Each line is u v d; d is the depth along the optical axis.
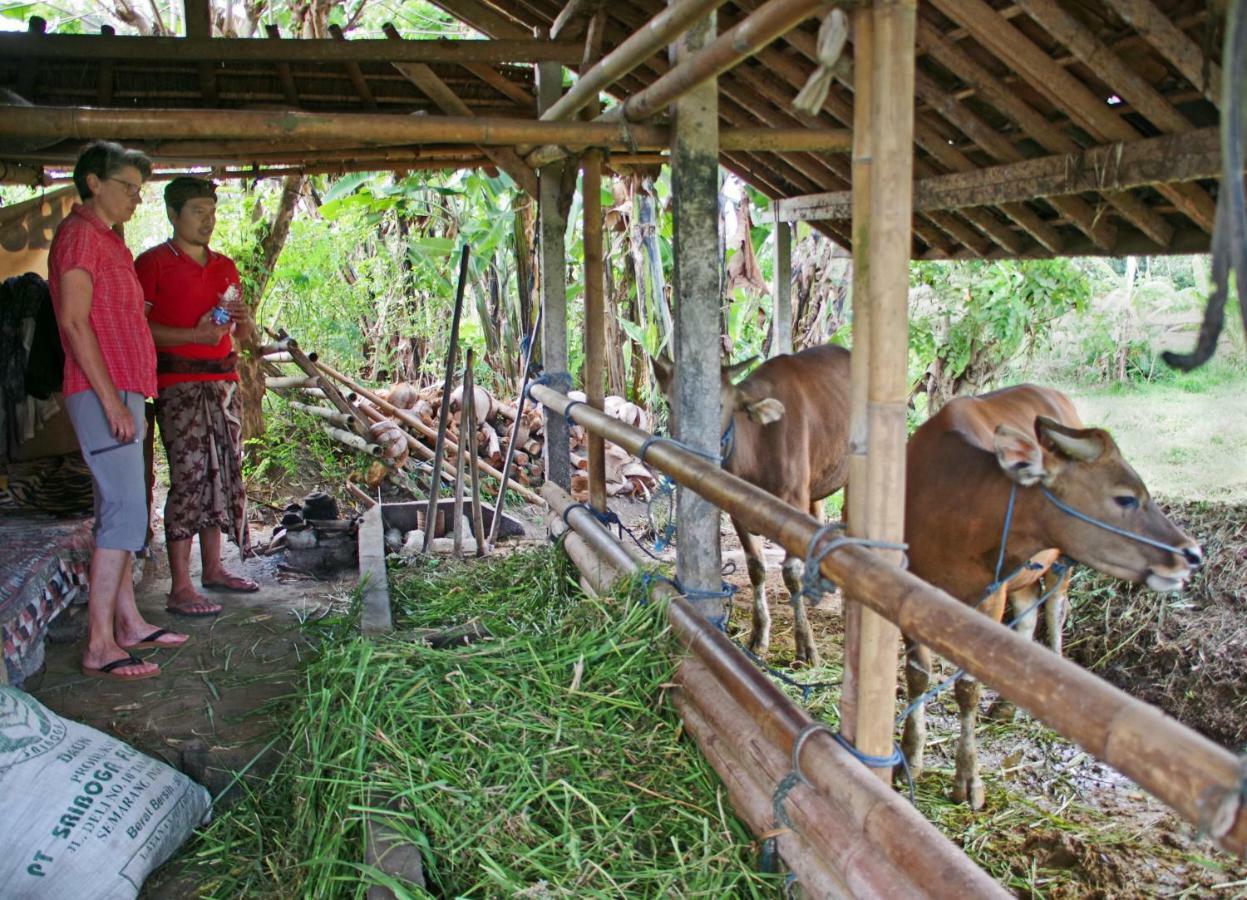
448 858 2.74
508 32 5.78
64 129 3.67
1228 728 4.20
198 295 4.53
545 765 3.07
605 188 9.48
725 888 2.63
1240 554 4.83
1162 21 3.26
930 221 6.15
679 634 3.59
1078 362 11.16
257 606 4.87
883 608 2.19
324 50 5.08
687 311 3.90
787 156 6.30
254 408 7.75
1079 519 3.21
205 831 3.14
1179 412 9.99
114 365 3.73
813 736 2.58
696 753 3.21
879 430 2.33
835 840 2.33
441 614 4.92
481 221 9.56
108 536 3.86
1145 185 4.05
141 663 3.97
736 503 3.00
